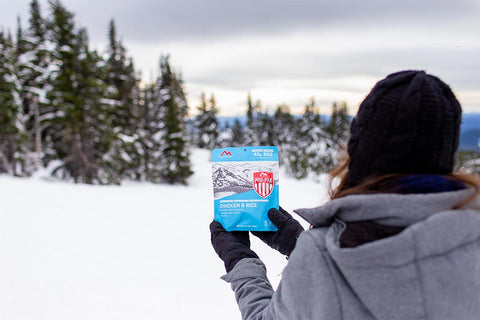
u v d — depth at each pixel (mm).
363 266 546
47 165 22406
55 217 7984
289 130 54344
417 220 553
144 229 7465
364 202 586
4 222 7238
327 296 585
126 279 4762
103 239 6562
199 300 4211
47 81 18906
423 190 582
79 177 19688
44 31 23484
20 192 10938
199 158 39156
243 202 1030
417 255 530
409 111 575
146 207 10133
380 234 572
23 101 25875
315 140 36156
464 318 549
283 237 996
